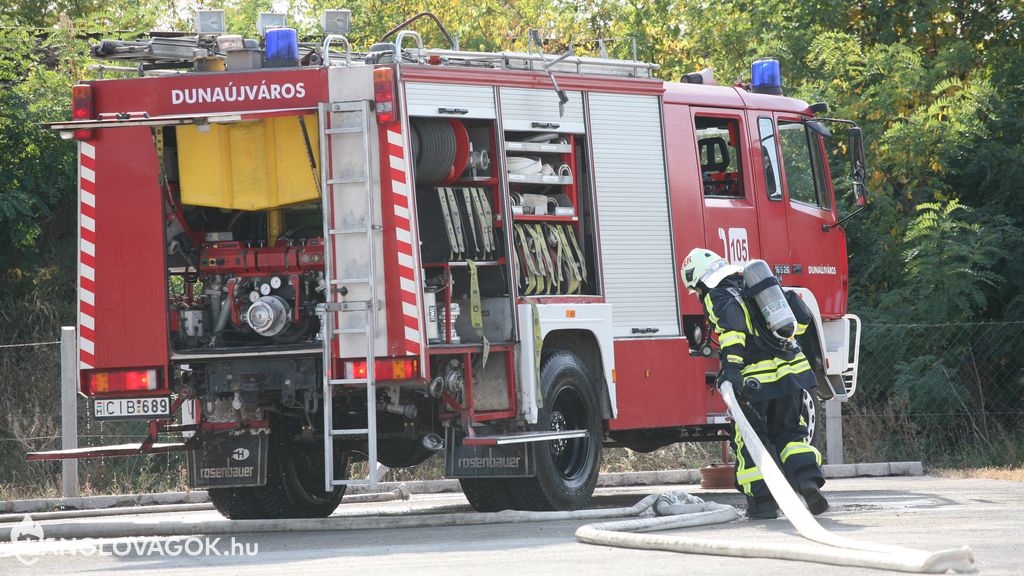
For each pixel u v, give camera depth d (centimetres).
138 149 1823
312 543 1567
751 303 1669
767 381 1656
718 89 2409
